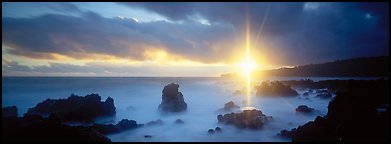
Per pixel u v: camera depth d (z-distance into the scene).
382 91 17.52
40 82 90.19
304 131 17.41
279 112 32.81
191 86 84.69
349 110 15.66
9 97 49.53
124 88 70.56
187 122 27.48
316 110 31.83
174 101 32.72
